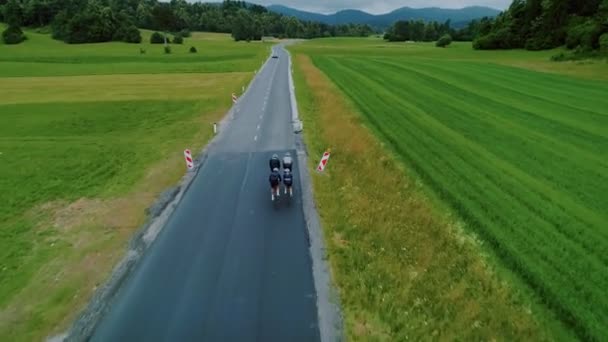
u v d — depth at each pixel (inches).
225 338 407.5
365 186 741.3
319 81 2012.8
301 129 1135.0
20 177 856.9
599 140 1003.9
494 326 403.5
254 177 815.1
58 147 1061.1
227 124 1255.5
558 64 2605.8
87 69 2837.1
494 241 556.7
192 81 2209.6
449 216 627.2
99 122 1347.2
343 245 557.6
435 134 1072.8
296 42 6889.8
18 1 6048.2
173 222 637.9
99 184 814.5
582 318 415.2
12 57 3474.4
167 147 1040.2
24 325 429.1
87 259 545.3
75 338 411.5
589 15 3560.5
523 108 1382.9
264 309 444.1
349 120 1207.6
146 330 420.8
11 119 1401.3
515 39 3991.1
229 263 527.2
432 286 460.4
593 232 578.2
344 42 6830.7
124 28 5285.4
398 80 2073.1
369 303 444.1
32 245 586.2
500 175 789.2
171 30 6958.7
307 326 418.3
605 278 477.7
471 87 1839.3
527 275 483.2
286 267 515.2
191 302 458.3
